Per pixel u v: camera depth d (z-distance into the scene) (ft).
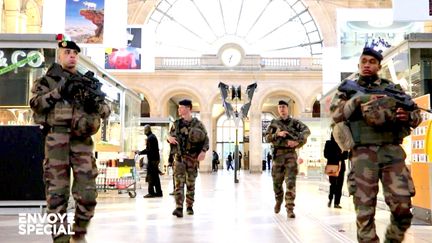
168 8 106.63
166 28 106.83
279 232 18.78
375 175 11.46
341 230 19.34
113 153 39.73
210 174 90.94
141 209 27.20
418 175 22.84
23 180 24.61
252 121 104.17
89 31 34.35
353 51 45.57
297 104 104.99
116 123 41.52
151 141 36.27
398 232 11.42
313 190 44.52
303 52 108.06
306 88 104.47
